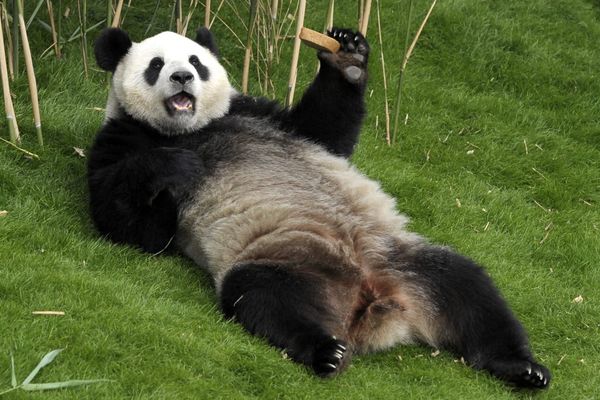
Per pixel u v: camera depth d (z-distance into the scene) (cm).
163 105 1152
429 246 1027
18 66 1404
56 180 1200
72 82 1430
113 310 921
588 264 1295
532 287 1210
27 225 1080
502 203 1409
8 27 1341
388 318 966
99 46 1197
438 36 1762
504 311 987
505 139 1570
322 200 1080
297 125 1197
